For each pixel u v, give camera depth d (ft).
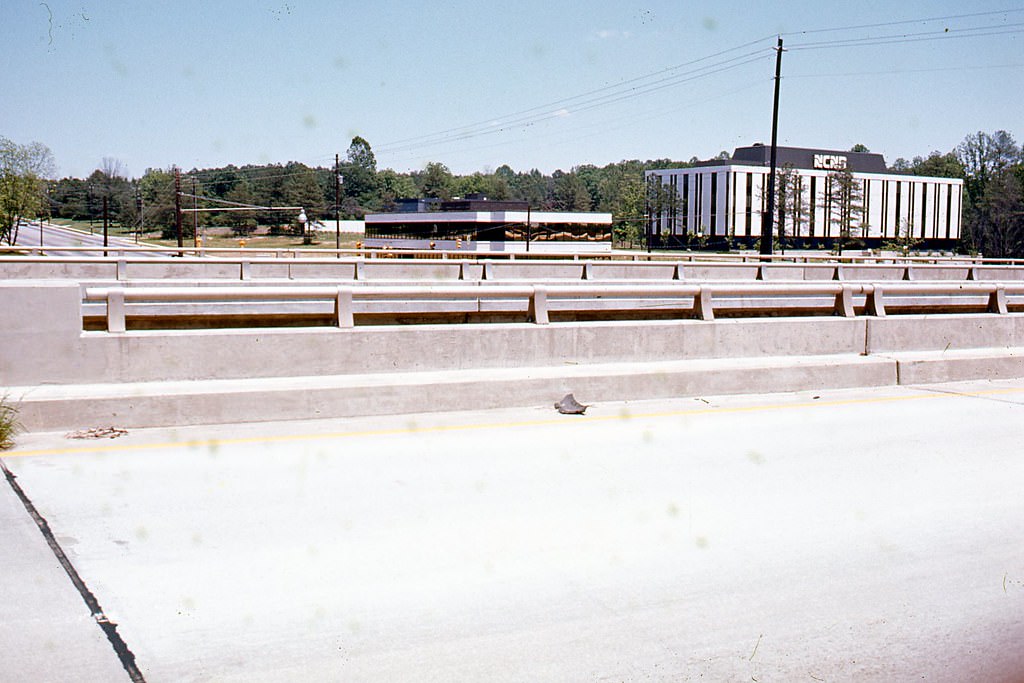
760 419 34.63
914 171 481.46
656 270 99.25
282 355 33.99
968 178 451.94
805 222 410.72
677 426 32.99
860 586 19.21
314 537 20.89
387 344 35.63
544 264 92.32
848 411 36.52
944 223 447.01
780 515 23.48
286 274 84.74
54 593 17.67
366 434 30.27
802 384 40.73
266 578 18.61
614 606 17.85
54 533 20.70
